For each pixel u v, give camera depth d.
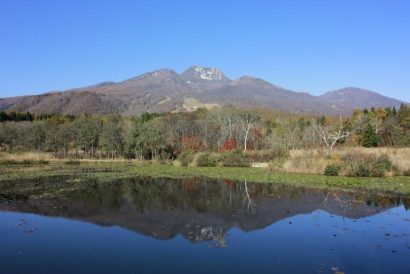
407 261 16.06
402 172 45.69
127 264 15.70
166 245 18.34
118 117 121.25
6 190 34.50
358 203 28.95
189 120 114.00
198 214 25.17
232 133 96.19
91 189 35.62
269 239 19.36
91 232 20.61
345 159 49.12
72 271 14.91
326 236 19.95
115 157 82.75
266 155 63.44
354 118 111.00
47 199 29.98
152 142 74.56
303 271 14.88
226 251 17.44
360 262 15.92
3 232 20.44
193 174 49.09
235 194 33.19
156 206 27.70
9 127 82.81
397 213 25.48
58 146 82.94
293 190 35.31
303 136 90.94
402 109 109.38
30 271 14.90
